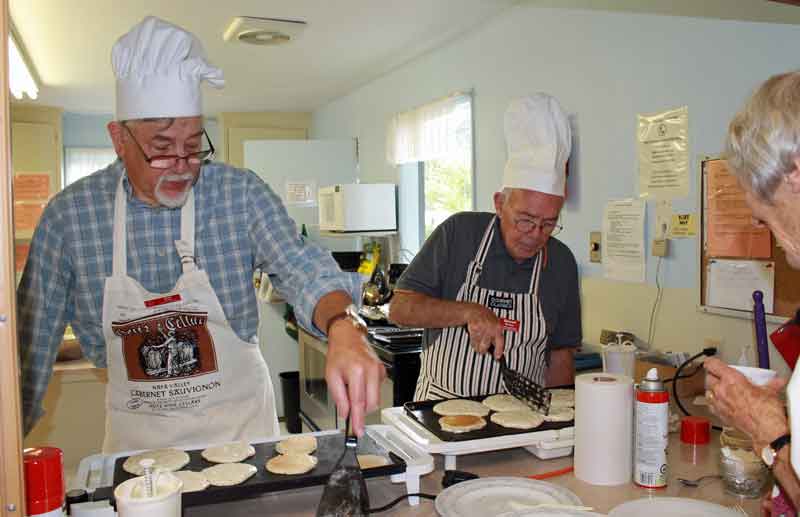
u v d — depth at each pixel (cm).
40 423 294
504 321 195
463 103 356
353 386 103
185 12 316
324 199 478
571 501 119
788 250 94
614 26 251
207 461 134
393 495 126
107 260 148
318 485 122
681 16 221
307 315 132
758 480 124
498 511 115
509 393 178
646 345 241
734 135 93
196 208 153
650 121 236
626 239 249
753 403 101
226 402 160
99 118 628
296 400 462
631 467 133
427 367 204
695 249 220
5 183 82
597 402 130
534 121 182
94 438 302
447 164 405
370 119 490
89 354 159
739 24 202
